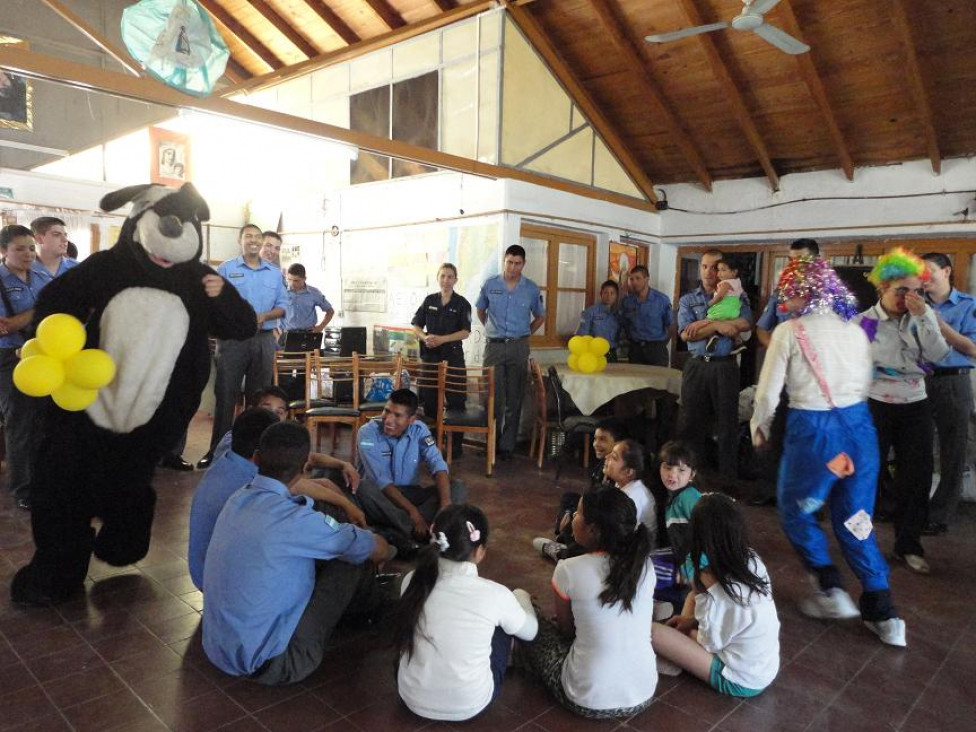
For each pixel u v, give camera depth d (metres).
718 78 5.63
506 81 6.02
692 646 2.38
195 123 4.42
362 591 2.63
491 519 4.14
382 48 7.04
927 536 4.02
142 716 2.13
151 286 2.75
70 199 7.27
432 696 2.09
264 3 7.30
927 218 5.79
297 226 8.30
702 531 2.33
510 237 6.00
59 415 2.73
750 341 6.92
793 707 2.29
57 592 2.86
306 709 2.20
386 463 3.52
